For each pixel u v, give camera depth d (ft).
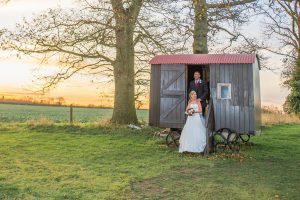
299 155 45.37
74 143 51.57
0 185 27.30
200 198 25.68
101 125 70.38
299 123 98.89
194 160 40.55
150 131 65.92
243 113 47.50
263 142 58.54
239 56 49.03
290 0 50.14
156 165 37.14
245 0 62.75
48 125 70.85
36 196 24.79
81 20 69.00
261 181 31.04
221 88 48.57
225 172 34.55
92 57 73.05
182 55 52.39
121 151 45.44
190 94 45.80
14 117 119.96
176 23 68.39
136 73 76.84
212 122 48.03
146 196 25.93
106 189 27.12
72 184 28.25
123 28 71.92
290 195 26.81
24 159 38.09
